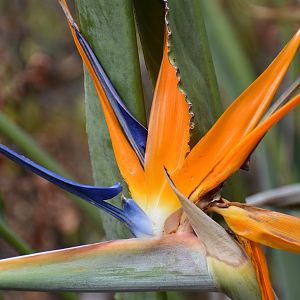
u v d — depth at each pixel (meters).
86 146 2.07
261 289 0.91
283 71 0.92
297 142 1.34
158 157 0.94
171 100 0.94
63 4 0.96
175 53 0.95
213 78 0.95
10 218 1.82
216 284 0.91
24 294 1.90
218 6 1.35
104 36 0.96
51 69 2.05
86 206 1.28
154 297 1.03
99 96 0.96
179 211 0.93
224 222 0.94
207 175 0.93
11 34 2.02
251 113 0.92
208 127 0.96
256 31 1.80
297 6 1.33
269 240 0.91
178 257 0.92
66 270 0.91
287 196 1.14
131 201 0.93
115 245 0.92
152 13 0.96
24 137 1.25
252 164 1.84
